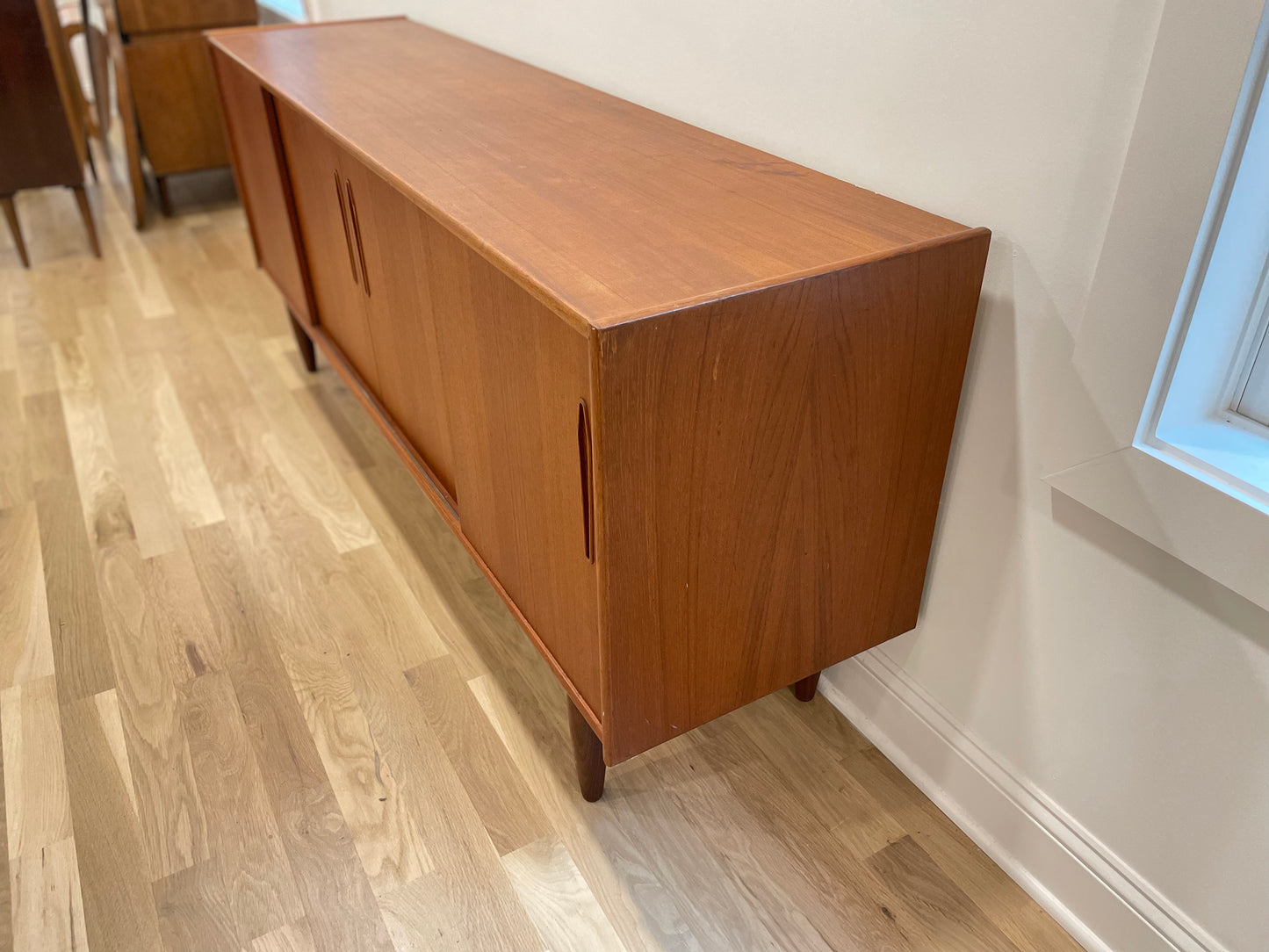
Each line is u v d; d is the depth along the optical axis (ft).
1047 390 3.36
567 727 4.90
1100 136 2.94
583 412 3.08
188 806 4.49
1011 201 3.30
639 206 3.69
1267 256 2.89
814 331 3.16
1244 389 3.12
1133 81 2.81
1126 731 3.50
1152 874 3.59
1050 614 3.66
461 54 6.44
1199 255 2.77
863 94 3.77
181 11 10.34
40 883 4.16
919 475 3.81
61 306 9.29
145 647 5.36
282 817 4.44
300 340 7.79
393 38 7.03
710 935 3.96
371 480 6.74
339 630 5.49
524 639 5.43
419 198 3.82
